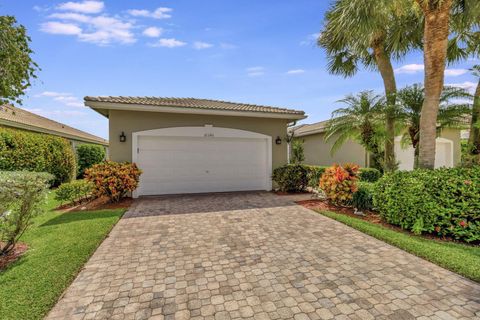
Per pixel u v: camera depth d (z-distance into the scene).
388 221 6.22
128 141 10.01
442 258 4.13
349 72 11.17
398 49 9.53
